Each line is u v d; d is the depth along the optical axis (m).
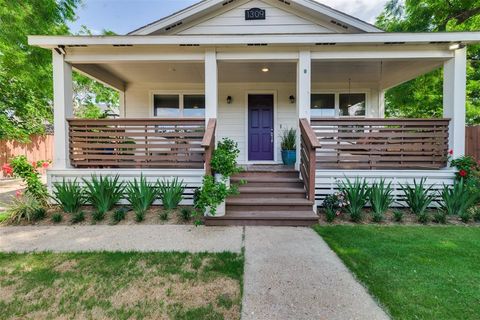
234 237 3.62
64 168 5.13
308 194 4.55
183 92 7.82
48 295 2.25
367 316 1.95
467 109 10.41
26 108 9.91
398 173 5.04
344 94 7.73
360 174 5.07
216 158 4.27
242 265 2.77
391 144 5.11
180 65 6.04
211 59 5.06
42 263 2.83
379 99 7.64
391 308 2.03
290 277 2.52
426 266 2.70
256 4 6.29
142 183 4.68
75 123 5.18
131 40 4.78
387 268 2.66
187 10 6.03
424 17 9.71
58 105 5.09
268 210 4.44
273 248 3.22
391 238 3.48
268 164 7.29
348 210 4.46
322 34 4.74
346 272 2.61
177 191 4.78
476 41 4.71
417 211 4.47
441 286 2.32
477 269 2.63
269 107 7.72
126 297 2.21
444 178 4.98
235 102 7.70
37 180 4.85
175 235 3.70
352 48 5.04
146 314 1.99
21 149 9.52
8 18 7.89
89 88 17.48
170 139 5.55
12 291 2.30
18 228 4.00
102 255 3.03
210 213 4.09
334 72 6.60
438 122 5.06
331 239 3.47
